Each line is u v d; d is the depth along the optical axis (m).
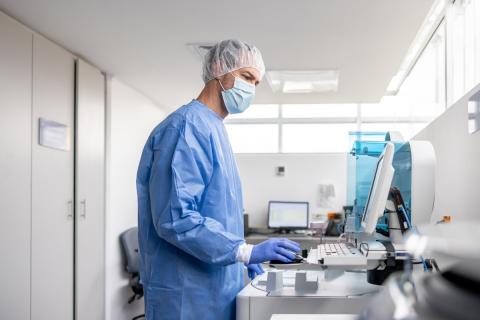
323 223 4.26
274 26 2.32
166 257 1.38
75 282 2.71
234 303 1.47
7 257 2.08
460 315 0.46
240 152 5.02
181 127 1.38
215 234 1.27
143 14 2.15
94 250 2.96
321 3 2.05
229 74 1.55
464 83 2.52
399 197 1.44
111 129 3.26
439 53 3.08
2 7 2.06
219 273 1.40
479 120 1.52
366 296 1.38
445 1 2.71
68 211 2.65
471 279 0.50
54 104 2.50
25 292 2.21
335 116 4.89
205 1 2.02
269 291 1.48
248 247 1.30
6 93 2.08
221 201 1.41
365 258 1.28
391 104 4.81
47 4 2.04
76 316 2.71
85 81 2.84
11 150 2.11
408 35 2.43
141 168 1.44
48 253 2.42
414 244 0.55
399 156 1.55
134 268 3.41
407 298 0.54
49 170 2.44
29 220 2.25
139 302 3.91
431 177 1.49
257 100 4.05
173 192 1.29
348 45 2.60
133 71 3.13
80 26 2.30
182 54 2.75
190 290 1.36
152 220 1.40
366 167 1.84
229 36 2.45
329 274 1.67
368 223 1.36
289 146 4.96
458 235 0.56
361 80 3.34
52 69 2.48
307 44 2.58
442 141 2.09
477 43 2.27
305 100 4.06
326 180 4.71
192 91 3.76
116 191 3.38
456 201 1.85
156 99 4.14
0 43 2.04
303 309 1.40
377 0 2.02
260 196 4.79
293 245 1.36
